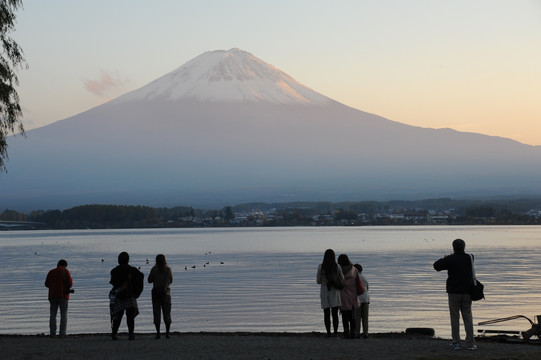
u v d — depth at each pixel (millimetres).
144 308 49719
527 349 20922
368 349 21125
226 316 44594
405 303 50062
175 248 169250
